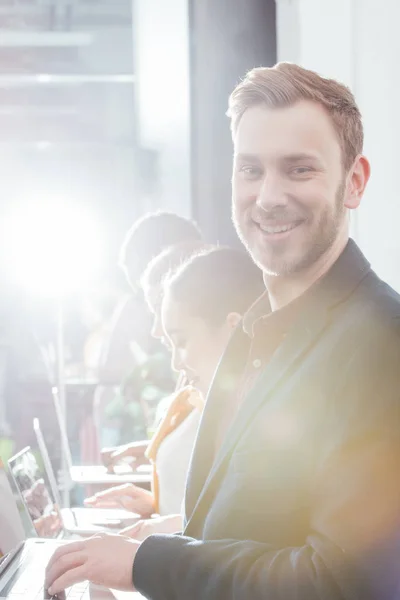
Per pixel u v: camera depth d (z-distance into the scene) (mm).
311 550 1133
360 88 3330
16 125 8695
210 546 1224
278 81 1275
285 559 1149
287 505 1191
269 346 1384
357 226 3318
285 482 1194
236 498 1236
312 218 1270
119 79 8578
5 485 1908
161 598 1250
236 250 2182
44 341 5438
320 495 1146
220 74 4523
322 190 1268
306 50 3701
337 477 1126
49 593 1384
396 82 3232
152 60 6023
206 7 4484
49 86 8656
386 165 3268
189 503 1466
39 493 2240
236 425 1289
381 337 1159
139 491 2695
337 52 3455
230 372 1501
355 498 1104
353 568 1087
